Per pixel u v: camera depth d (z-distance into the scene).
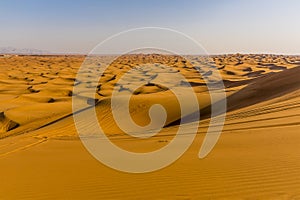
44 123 26.30
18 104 36.31
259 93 27.78
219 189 6.09
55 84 53.16
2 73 76.81
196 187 6.33
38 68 96.38
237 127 13.93
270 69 75.25
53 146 13.95
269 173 6.66
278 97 23.19
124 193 6.46
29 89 48.44
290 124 12.48
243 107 23.66
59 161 10.01
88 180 7.56
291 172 6.59
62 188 7.12
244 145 9.71
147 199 6.02
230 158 8.20
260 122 14.15
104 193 6.57
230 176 6.73
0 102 37.56
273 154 8.11
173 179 6.99
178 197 5.95
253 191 5.80
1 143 16.52
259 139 10.34
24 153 12.45
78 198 6.43
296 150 8.29
